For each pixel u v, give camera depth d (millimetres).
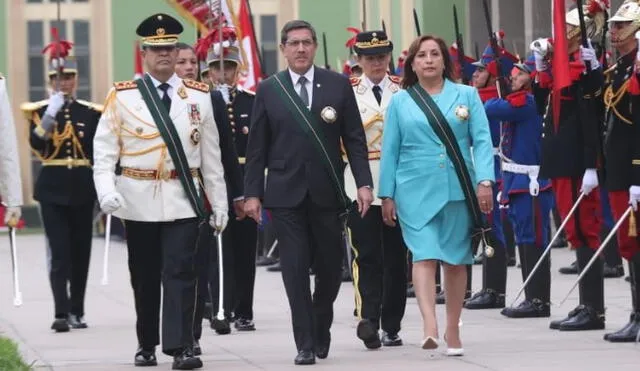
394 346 23922
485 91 29203
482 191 21578
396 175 22031
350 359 22406
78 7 79938
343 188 22203
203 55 28938
